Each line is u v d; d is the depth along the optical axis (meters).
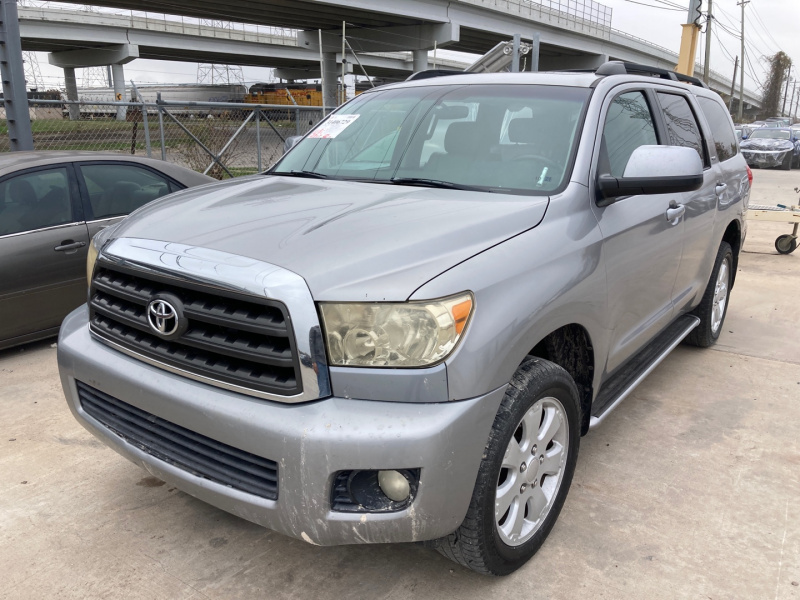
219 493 2.16
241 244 2.21
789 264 8.23
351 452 1.93
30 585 2.46
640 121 3.45
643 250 3.15
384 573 2.55
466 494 2.09
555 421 2.56
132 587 2.46
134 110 10.70
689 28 22.56
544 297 2.30
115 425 2.49
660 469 3.31
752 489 3.14
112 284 2.40
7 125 7.22
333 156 3.41
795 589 2.47
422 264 2.09
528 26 44.41
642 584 2.49
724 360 4.88
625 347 3.19
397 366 1.98
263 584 2.49
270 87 48.50
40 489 3.09
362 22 40.28
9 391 4.17
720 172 4.42
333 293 1.98
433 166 3.05
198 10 36.78
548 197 2.66
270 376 2.04
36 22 47.53
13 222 4.63
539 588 2.46
